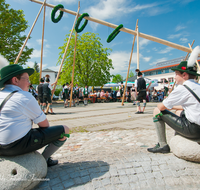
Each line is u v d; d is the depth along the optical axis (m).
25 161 1.55
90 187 1.72
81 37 22.08
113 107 11.73
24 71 1.68
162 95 22.47
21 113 1.53
